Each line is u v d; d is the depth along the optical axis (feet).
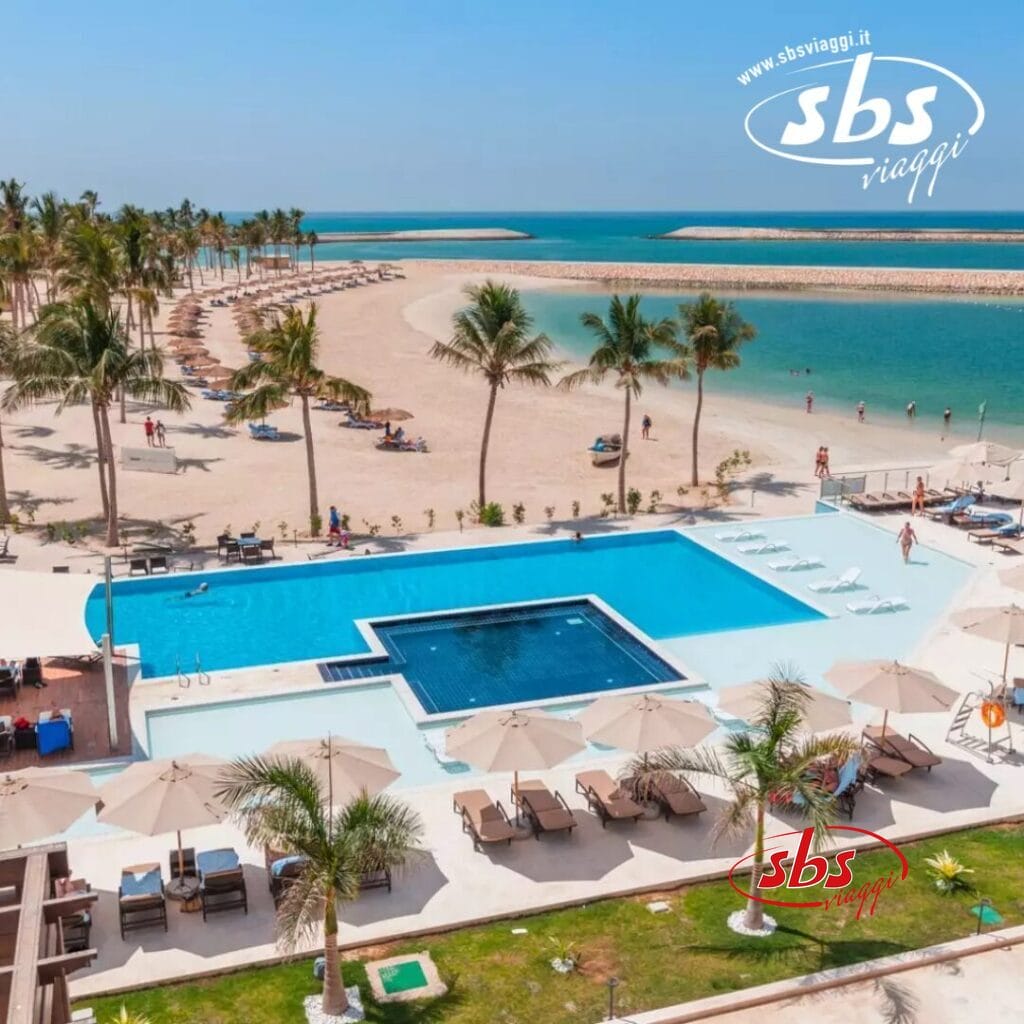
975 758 59.21
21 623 63.26
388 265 456.86
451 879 47.62
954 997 39.83
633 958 42.14
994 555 96.99
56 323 97.91
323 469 132.05
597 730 51.37
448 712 66.44
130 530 105.60
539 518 112.98
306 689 69.77
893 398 182.39
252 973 41.29
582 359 219.00
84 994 39.58
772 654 76.95
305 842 36.45
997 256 606.14
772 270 442.09
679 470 134.00
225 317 276.41
